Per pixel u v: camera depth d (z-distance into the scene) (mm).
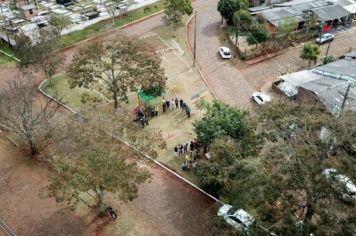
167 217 38844
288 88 56562
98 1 86500
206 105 48125
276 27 67688
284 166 27922
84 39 70625
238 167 34281
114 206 39844
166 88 55312
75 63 50688
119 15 79188
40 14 80562
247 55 64938
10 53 68375
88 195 41188
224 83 59656
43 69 57719
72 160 33719
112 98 55406
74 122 38219
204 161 40094
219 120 42719
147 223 38219
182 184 42625
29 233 37312
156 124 51500
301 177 26781
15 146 48312
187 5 72000
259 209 29016
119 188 34562
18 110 44969
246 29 69875
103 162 33125
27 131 44531
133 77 50438
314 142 28547
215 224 34375
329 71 55156
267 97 54500
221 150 37844
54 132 40531
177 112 53656
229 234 31172
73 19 77688
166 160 45656
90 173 32719
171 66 63281
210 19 78375
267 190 28250
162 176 43562
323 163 26391
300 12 71938
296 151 28094
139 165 42688
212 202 40375
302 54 61531
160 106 54938
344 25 74688
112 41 50875
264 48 66688
